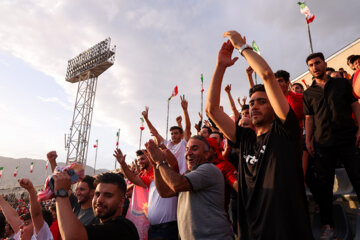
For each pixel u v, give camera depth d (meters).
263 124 2.03
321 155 2.77
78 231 1.81
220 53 2.34
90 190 3.62
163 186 2.83
